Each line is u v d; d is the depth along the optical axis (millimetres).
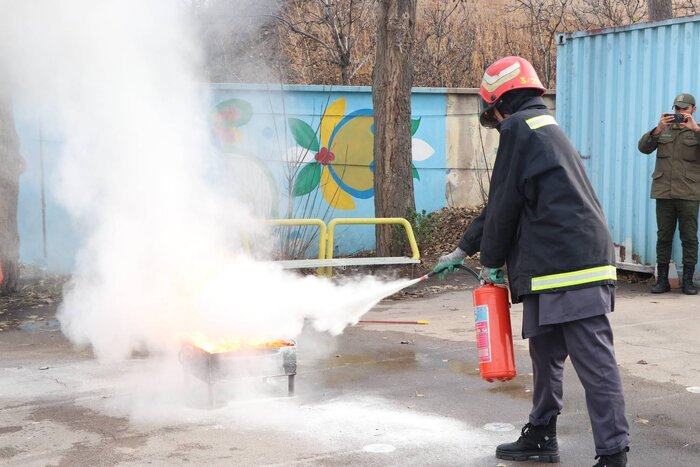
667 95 9148
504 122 3732
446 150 12688
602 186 9992
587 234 3580
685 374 5520
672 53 9031
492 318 3975
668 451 4086
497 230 3754
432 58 16359
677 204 8562
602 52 9867
